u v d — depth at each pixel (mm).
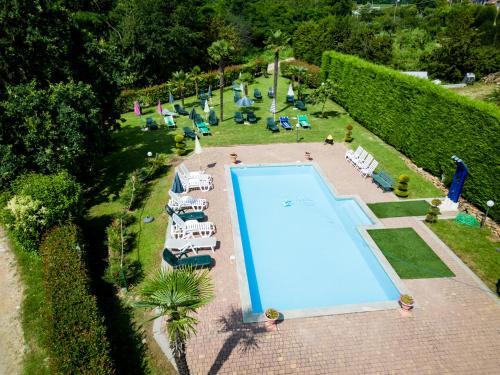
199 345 11141
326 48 45844
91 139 19000
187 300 8070
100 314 10922
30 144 16484
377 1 127250
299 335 11508
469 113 18125
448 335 11547
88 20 41250
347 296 13781
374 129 27703
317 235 17328
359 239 16391
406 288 13281
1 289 13828
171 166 22969
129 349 11156
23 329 12094
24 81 18438
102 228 17297
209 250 15234
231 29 55625
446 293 13102
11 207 14125
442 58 43531
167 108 36094
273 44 29375
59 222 14766
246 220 18469
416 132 22391
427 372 10438
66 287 11164
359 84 29406
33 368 10758
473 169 18250
